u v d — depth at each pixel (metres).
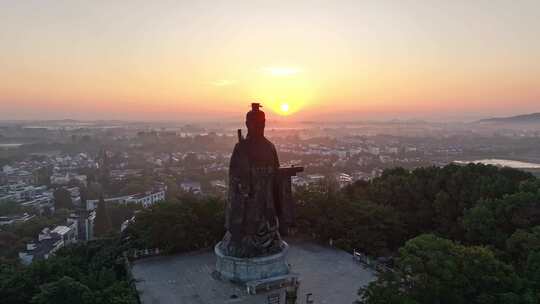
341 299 54.41
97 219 143.00
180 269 65.19
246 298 54.34
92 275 58.12
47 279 56.84
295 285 57.47
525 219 65.06
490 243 67.19
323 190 84.38
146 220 72.38
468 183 81.06
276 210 60.00
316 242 77.50
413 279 46.72
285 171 59.81
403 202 86.38
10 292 54.16
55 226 143.75
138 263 68.06
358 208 78.88
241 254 58.09
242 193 57.38
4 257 105.62
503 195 72.75
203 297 54.97
